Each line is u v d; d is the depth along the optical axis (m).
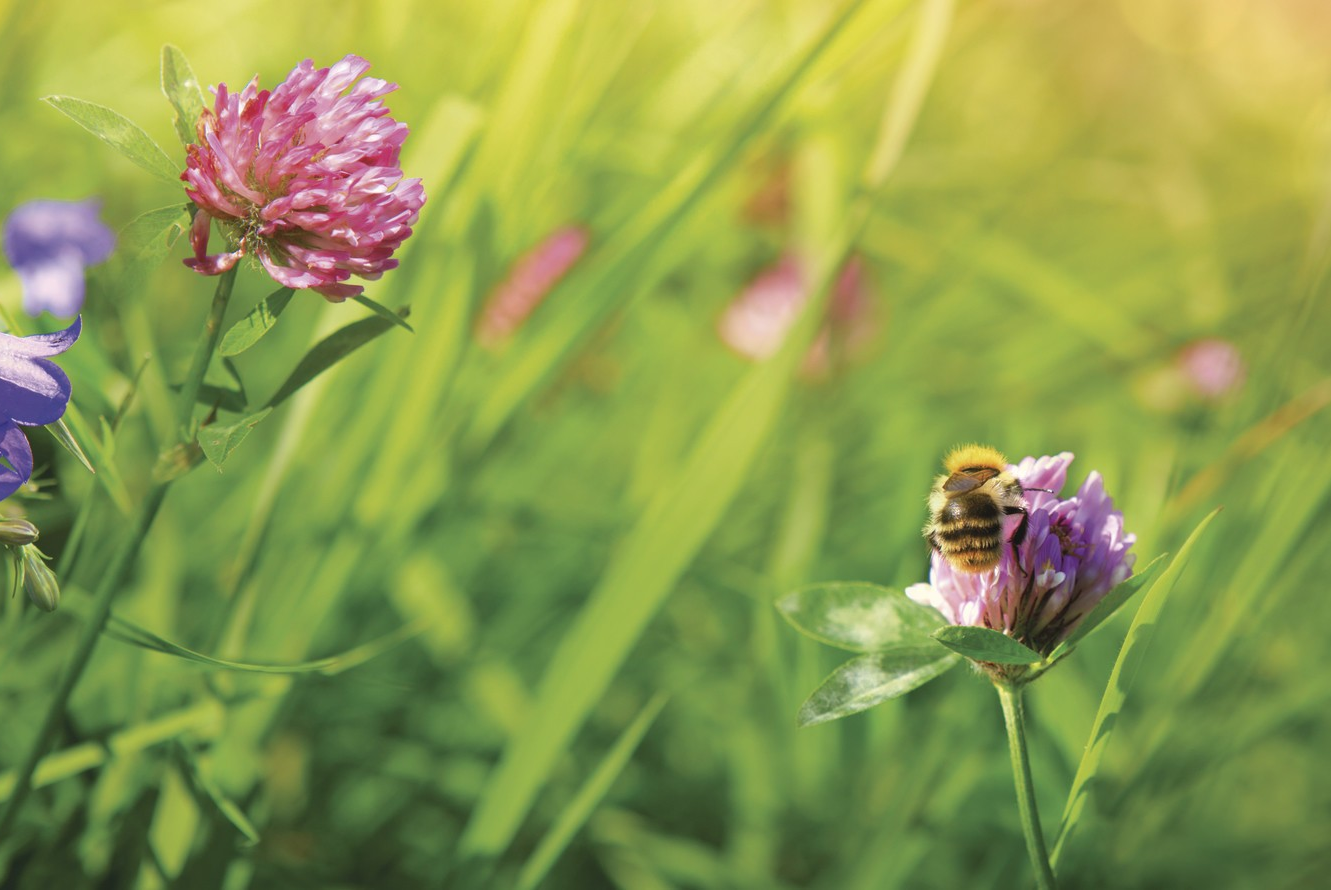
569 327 0.57
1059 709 0.56
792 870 0.57
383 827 0.56
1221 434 0.70
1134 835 0.56
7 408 0.43
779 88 0.55
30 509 0.53
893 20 0.59
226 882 0.51
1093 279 1.05
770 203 0.83
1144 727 0.56
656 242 0.56
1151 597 0.44
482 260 0.54
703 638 0.70
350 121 0.44
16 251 0.54
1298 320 0.64
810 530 0.62
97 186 0.70
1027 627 0.44
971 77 1.19
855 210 0.54
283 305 0.44
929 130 1.16
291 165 0.43
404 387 0.54
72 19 0.80
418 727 0.61
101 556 0.53
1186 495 0.60
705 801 0.62
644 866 0.56
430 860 0.56
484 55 0.61
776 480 0.76
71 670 0.46
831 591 0.45
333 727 0.59
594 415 0.80
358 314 0.54
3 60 0.66
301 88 0.44
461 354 0.54
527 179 0.56
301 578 0.54
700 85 0.77
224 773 0.52
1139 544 0.62
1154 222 1.16
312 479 0.56
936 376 0.91
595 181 0.83
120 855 0.50
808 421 0.73
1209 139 1.34
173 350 0.70
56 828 0.51
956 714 0.56
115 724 0.52
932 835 0.55
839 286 0.72
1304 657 0.69
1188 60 1.32
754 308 0.79
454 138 0.54
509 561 0.69
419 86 0.74
